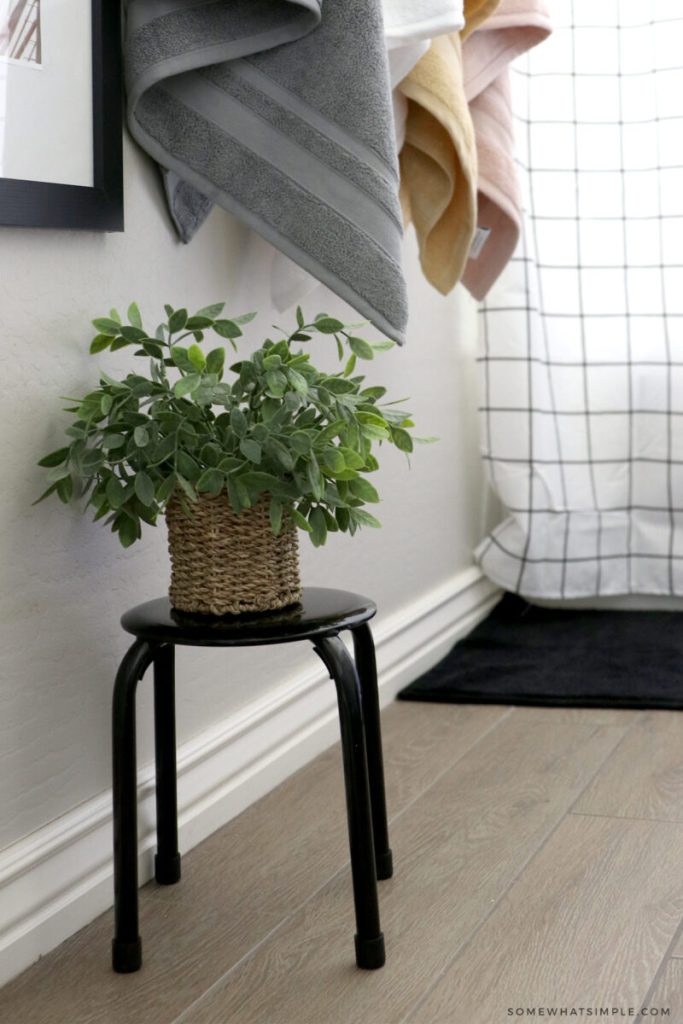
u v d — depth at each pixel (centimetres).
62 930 125
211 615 116
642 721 188
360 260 133
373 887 116
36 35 113
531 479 234
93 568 129
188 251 143
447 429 229
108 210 123
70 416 124
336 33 131
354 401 116
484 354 233
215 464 112
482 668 215
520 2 176
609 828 148
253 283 157
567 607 252
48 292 120
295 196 132
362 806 115
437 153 164
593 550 242
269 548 117
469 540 244
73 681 127
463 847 144
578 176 234
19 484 117
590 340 238
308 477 111
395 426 125
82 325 125
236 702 160
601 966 115
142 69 124
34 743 122
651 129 232
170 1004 112
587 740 180
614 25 230
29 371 118
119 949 118
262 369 113
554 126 233
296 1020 109
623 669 210
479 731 187
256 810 159
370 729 133
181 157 131
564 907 128
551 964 116
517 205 188
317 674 181
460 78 162
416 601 217
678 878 133
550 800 158
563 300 237
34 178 114
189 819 147
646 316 236
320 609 118
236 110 132
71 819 127
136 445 111
